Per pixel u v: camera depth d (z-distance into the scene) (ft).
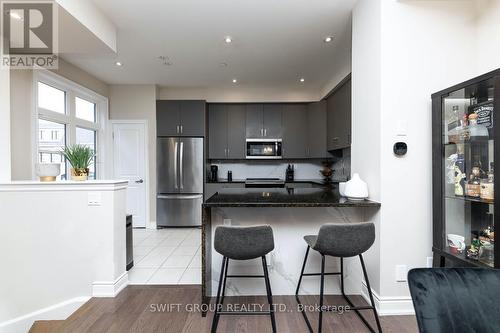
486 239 5.81
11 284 7.17
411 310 6.73
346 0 7.84
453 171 6.31
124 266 8.49
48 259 7.49
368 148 7.30
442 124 6.28
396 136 6.66
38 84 10.50
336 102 14.03
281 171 18.08
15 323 7.07
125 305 7.25
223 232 5.61
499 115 4.84
